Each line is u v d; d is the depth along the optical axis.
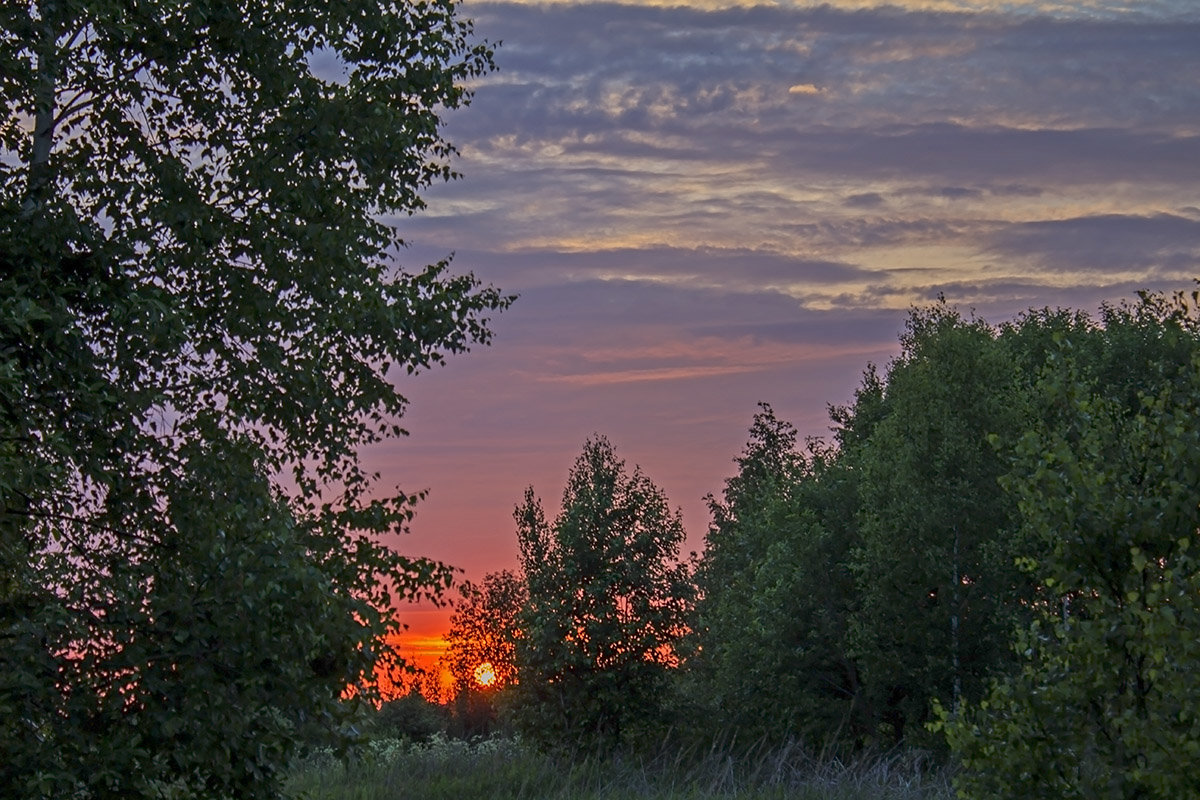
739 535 37.34
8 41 10.12
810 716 27.64
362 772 21.67
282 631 9.16
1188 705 6.07
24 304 8.69
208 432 10.98
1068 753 6.83
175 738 8.95
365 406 12.78
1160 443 7.20
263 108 12.38
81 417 9.76
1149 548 6.94
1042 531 7.20
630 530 26.81
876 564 26.97
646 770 22.66
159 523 10.13
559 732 25.66
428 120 13.16
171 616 9.20
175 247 11.46
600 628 25.81
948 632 26.08
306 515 11.54
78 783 8.77
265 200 12.05
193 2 11.52
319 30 12.84
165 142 12.16
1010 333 37.38
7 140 11.43
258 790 9.41
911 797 16.81
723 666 30.25
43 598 9.48
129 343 10.23
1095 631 6.78
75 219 9.92
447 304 12.91
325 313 12.27
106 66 11.76
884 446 29.30
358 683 9.76
